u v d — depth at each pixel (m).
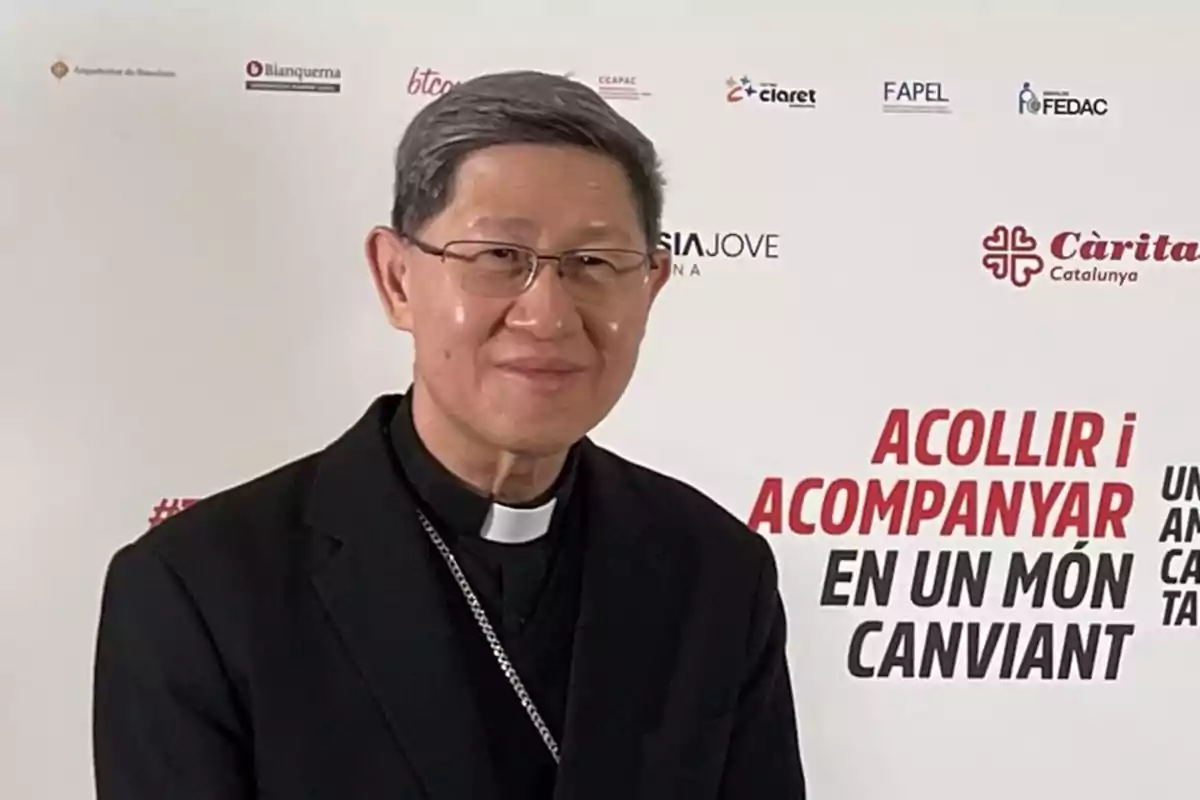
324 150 1.39
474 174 0.90
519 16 1.41
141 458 1.38
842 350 1.45
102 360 1.37
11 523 1.36
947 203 1.46
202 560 0.98
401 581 0.98
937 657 1.47
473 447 0.98
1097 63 1.47
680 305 1.43
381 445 1.05
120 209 1.37
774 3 1.43
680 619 1.07
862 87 1.44
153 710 0.94
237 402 1.39
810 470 1.45
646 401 1.43
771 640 1.16
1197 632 1.49
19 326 1.36
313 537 1.01
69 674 1.37
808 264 1.44
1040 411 1.47
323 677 0.96
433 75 1.40
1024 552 1.48
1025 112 1.46
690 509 1.17
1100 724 1.49
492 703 0.99
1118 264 1.47
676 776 1.02
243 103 1.38
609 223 0.91
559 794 0.96
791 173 1.44
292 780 0.94
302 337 1.39
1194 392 1.48
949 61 1.45
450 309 0.91
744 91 1.43
